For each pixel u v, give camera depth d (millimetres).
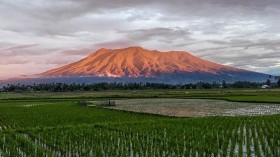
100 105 94938
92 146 28859
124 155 25219
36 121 54562
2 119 57844
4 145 29016
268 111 71438
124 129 38438
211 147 27109
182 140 30422
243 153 26000
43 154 24984
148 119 55438
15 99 132250
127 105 94750
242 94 140250
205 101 108375
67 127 41469
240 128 37719
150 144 28969
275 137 31828
